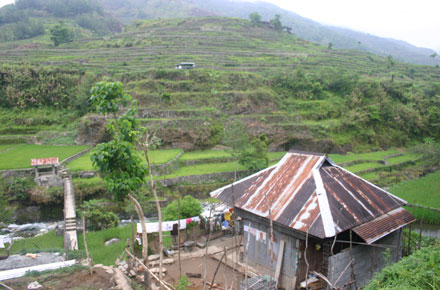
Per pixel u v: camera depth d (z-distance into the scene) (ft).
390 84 239.50
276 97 208.54
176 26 362.74
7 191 106.93
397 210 50.80
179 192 117.70
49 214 105.81
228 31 353.31
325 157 51.49
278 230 47.19
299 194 47.75
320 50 357.61
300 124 183.73
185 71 200.54
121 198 42.91
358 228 43.19
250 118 181.98
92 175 115.85
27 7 522.88
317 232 40.37
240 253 55.16
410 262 35.12
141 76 200.44
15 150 148.97
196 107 184.85
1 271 46.32
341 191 48.14
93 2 572.10
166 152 150.30
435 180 124.88
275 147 177.17
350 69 290.15
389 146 206.90
